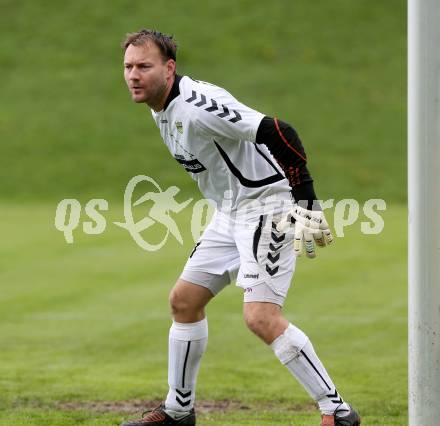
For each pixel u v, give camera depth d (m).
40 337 31.62
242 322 33.91
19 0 132.38
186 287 17.66
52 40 123.12
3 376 24.80
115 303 38.28
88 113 105.81
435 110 13.62
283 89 109.94
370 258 49.47
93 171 91.75
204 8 129.12
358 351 28.34
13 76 115.19
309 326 32.88
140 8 129.38
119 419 19.47
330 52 119.06
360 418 17.69
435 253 13.80
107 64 117.56
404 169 91.19
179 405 18.05
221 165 16.80
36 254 51.84
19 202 82.88
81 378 24.61
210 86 16.20
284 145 15.55
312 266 47.03
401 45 120.88
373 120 102.56
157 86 16.33
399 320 33.81
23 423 19.08
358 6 129.38
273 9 128.75
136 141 98.75
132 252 51.81
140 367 26.55
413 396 14.23
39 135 100.56
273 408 20.62
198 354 17.94
